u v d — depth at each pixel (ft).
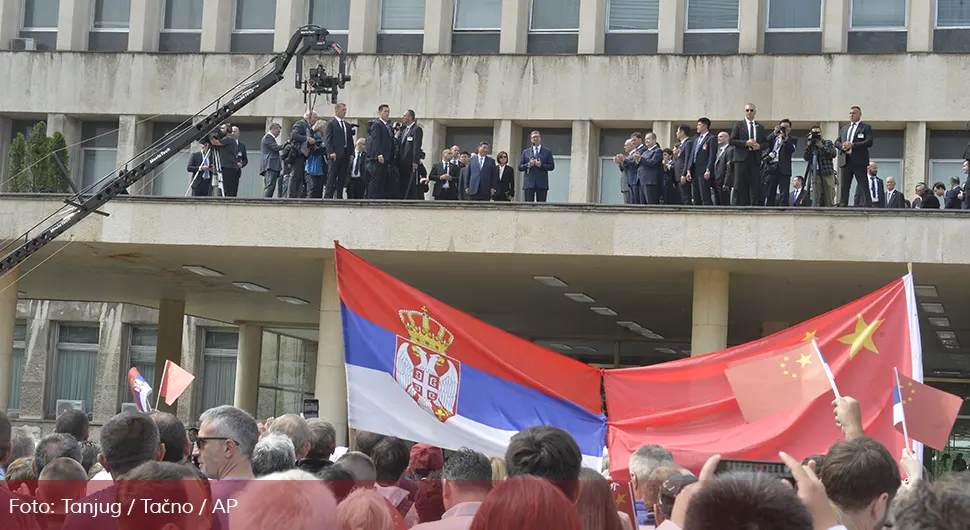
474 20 99.76
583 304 92.32
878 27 92.68
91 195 75.10
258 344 123.85
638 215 67.82
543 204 69.05
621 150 95.66
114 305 134.10
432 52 97.86
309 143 74.59
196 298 104.47
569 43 98.17
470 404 34.45
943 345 102.47
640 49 96.94
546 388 34.94
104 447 20.90
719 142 70.28
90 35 105.60
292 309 109.60
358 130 97.40
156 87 100.42
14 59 102.42
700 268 70.90
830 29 91.91
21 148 92.68
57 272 90.22
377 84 96.78
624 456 35.29
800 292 78.84
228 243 72.64
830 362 36.17
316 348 136.36
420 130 77.30
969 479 13.78
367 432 31.09
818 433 35.53
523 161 78.23
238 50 103.30
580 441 35.29
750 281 75.10
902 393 31.07
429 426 33.96
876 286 73.72
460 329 34.50
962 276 67.46
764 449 35.27
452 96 95.61
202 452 22.53
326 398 74.84
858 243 64.69
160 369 106.11
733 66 91.45
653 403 36.09
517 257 71.05
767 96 90.63
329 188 75.10
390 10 101.19
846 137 69.97
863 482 17.94
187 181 101.65
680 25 95.14
